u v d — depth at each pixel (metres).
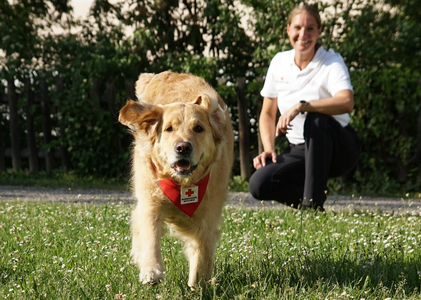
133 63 9.66
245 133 9.00
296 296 2.64
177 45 10.25
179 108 3.24
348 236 3.96
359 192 8.30
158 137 3.26
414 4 9.21
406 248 3.47
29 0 10.61
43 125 9.73
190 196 3.15
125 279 2.95
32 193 7.66
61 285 2.78
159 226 3.20
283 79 5.39
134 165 3.55
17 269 3.12
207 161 3.23
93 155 9.36
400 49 8.98
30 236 3.96
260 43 9.53
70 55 10.39
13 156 9.96
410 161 8.51
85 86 9.36
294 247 3.57
